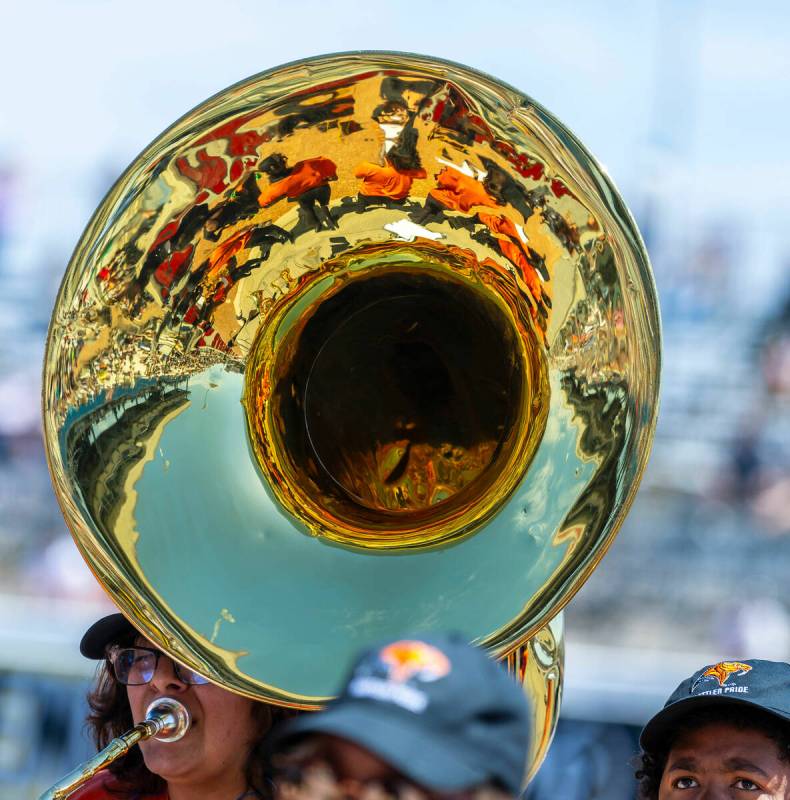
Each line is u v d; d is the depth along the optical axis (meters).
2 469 22.67
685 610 21.12
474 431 6.61
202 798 6.34
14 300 24.98
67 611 20.12
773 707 5.91
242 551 6.20
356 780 3.30
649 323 5.94
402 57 6.18
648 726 6.22
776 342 24.70
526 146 6.22
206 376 6.39
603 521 5.96
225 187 6.33
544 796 13.98
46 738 14.40
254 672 5.93
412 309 6.79
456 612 6.07
